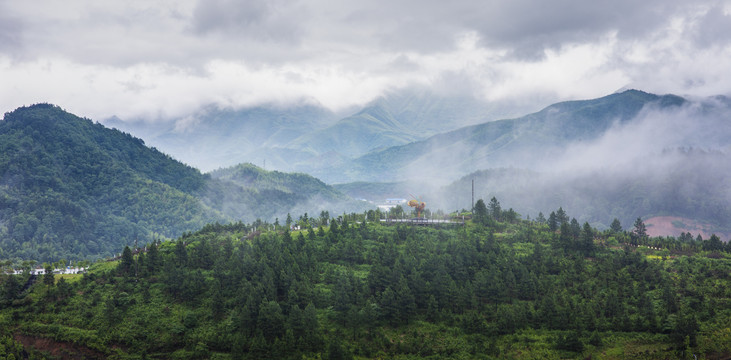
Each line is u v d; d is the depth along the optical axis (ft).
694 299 586.04
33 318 596.70
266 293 580.30
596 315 579.07
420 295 601.21
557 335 552.82
